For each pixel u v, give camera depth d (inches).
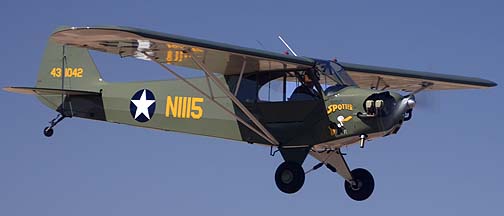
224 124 1109.1
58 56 1256.2
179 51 1007.0
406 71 1184.8
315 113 1058.1
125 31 922.7
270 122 1077.1
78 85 1230.3
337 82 1067.3
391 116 1022.4
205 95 1058.7
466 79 1202.6
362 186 1119.0
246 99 1089.4
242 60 1043.9
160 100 1155.9
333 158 1112.8
